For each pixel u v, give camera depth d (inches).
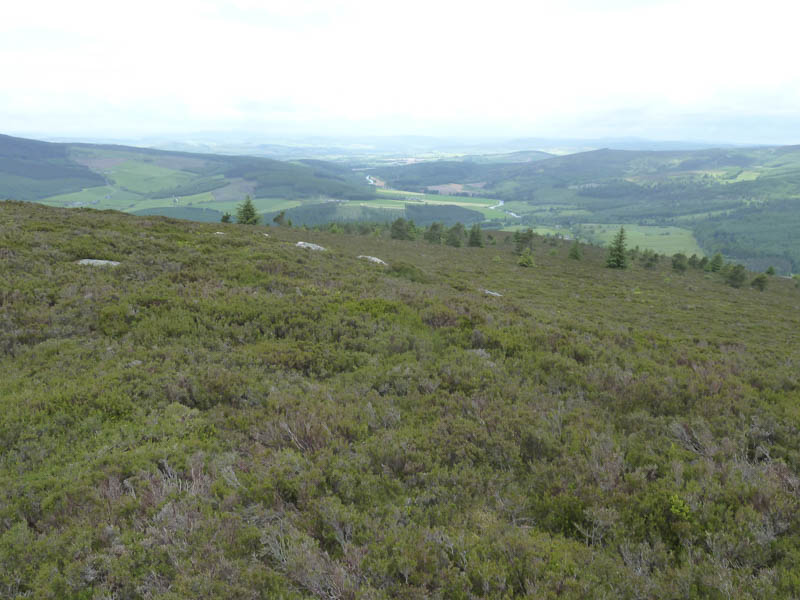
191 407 283.0
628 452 241.6
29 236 656.4
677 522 185.0
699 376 366.0
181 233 956.0
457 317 493.7
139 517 179.3
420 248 2898.6
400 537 169.6
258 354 356.8
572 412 288.4
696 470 220.7
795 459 237.9
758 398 326.6
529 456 245.3
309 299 510.6
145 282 527.5
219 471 209.2
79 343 363.9
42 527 175.0
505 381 337.1
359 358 371.9
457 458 234.7
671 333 1127.0
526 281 1908.2
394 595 148.3
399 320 473.1
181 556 159.0
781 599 143.9
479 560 162.2
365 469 220.1
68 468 209.9
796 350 1050.1
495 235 5467.5
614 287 2090.3
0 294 427.8
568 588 149.6
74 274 514.9
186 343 371.9
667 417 288.2
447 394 309.6
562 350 424.5
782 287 3469.5
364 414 273.4
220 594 142.5
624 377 350.6
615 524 184.4
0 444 229.1
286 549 163.8
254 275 624.7
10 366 320.8
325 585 150.0
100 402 266.7
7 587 147.6
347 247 2118.6
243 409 276.8
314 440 240.2
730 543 168.6
